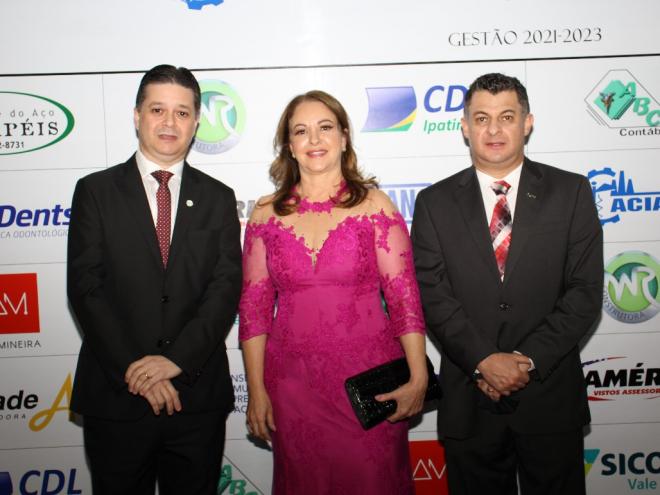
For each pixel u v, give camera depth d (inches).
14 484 98.2
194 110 75.6
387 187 97.8
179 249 71.7
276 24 95.3
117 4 94.2
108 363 66.5
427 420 100.0
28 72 94.3
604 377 99.0
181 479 74.3
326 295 68.6
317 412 68.5
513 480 78.9
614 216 97.6
